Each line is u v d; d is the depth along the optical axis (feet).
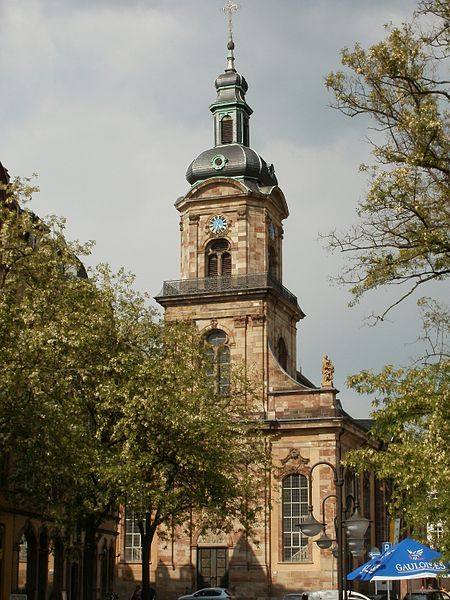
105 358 160.86
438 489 121.70
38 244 147.13
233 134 286.87
